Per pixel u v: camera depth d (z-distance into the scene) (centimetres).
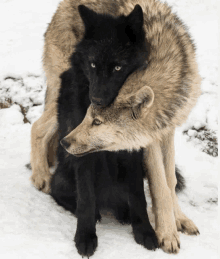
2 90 1324
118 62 612
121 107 552
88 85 671
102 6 741
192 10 1986
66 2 835
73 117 674
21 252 520
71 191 716
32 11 2189
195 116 1127
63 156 722
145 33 616
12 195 712
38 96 1312
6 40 1684
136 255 562
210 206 831
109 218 734
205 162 1025
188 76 597
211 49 1384
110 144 575
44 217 649
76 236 573
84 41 662
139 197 620
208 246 609
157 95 559
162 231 595
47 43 853
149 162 616
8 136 1209
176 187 858
